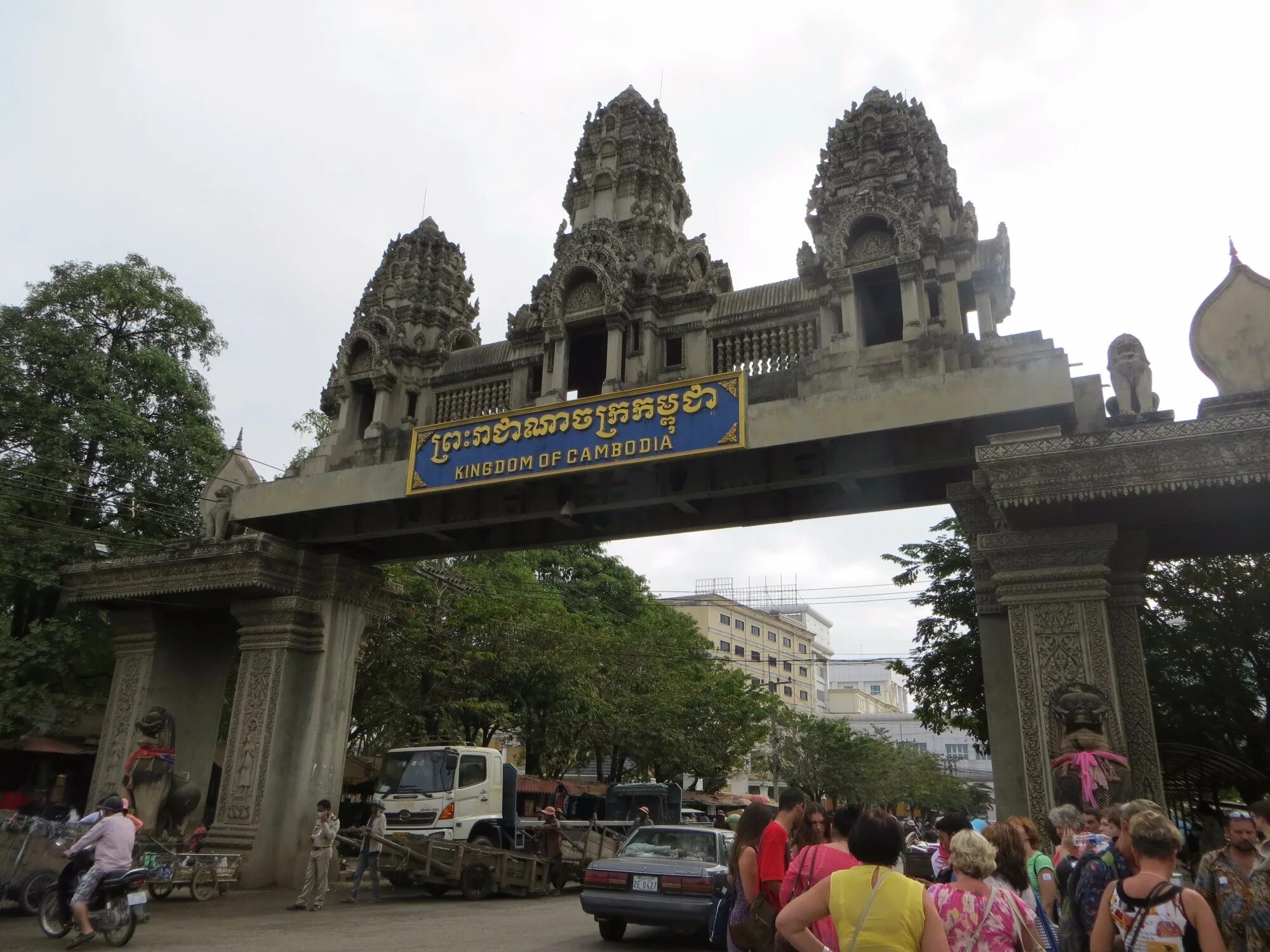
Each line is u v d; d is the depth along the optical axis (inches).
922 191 583.8
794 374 577.6
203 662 786.2
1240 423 400.8
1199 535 499.8
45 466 851.4
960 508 504.7
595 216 738.8
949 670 930.1
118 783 717.9
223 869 596.4
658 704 1368.1
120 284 952.9
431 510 660.7
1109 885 192.9
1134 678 446.3
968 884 177.5
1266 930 190.9
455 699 1068.5
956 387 486.3
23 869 480.4
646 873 435.2
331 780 690.2
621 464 554.9
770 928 229.3
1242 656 856.9
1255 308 437.7
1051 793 420.2
